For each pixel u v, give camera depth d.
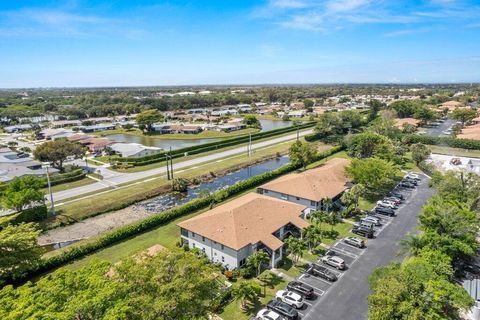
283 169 75.81
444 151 92.31
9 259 30.88
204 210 56.00
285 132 132.75
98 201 58.75
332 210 52.88
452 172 50.53
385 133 92.81
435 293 23.81
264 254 34.94
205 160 90.19
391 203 53.66
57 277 22.52
